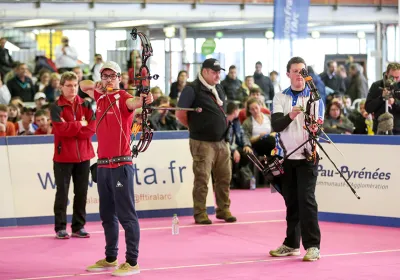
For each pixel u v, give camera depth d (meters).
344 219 11.90
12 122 15.86
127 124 8.37
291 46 18.95
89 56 24.69
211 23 26.03
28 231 11.62
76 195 10.85
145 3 24.70
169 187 12.90
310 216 8.86
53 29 24.75
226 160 12.12
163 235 10.98
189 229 11.48
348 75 25.55
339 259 9.06
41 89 19.61
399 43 27.06
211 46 25.14
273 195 15.46
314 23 27.05
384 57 27.36
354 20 26.88
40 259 9.37
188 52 26.42
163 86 25.84
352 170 11.87
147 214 12.74
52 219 12.32
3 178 12.19
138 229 8.38
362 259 9.07
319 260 8.99
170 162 12.95
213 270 8.51
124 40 24.84
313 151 8.73
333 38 28.44
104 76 8.43
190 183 13.02
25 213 12.20
